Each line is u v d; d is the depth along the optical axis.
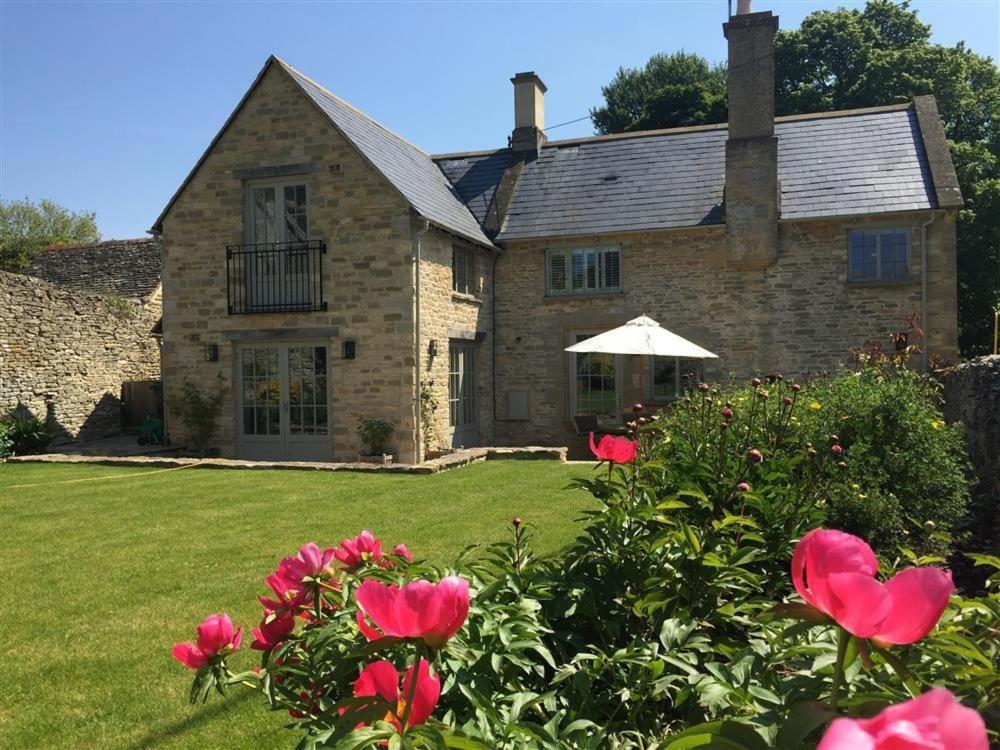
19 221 36.03
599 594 2.60
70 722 3.58
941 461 5.43
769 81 14.28
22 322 16.05
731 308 14.74
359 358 13.34
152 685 3.97
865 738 0.66
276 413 14.02
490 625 2.08
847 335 14.12
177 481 10.71
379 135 15.74
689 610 2.46
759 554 2.94
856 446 5.32
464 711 1.97
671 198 15.63
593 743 1.78
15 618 5.05
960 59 26.64
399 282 13.10
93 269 23.12
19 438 14.29
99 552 6.73
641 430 3.89
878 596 1.05
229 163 13.96
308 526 7.54
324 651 2.00
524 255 16.12
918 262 13.80
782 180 15.17
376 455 13.02
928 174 14.18
